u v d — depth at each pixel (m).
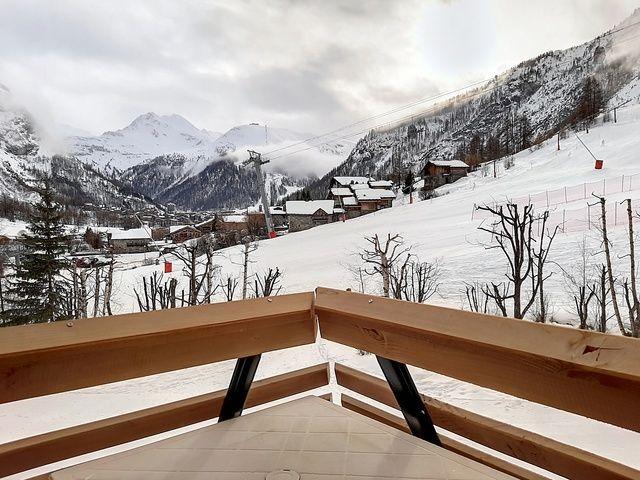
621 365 0.97
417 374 9.88
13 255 40.22
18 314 28.16
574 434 6.15
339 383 2.18
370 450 1.54
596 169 41.91
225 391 1.89
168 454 1.57
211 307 1.52
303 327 1.67
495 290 15.11
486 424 1.64
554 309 15.22
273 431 1.68
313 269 27.17
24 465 1.53
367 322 1.52
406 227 36.09
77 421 9.50
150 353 1.41
